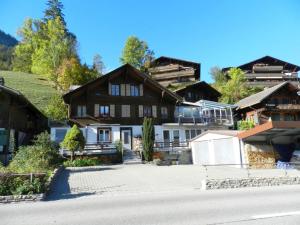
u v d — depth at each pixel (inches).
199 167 981.2
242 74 2554.1
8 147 1015.0
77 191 543.5
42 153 833.5
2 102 1007.6
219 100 2332.7
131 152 1264.8
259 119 1796.3
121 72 1462.8
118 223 312.2
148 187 578.9
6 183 476.7
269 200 430.0
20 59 3144.7
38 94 2127.2
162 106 1529.3
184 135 1507.1
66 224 314.2
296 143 980.6
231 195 477.7
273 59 3016.7
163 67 2815.0
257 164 915.4
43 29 3031.5
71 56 2657.5
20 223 323.6
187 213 352.2
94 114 1385.3
